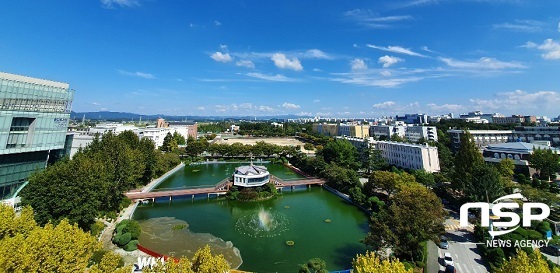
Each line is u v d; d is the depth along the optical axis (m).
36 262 22.08
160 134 162.88
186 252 48.28
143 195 75.12
